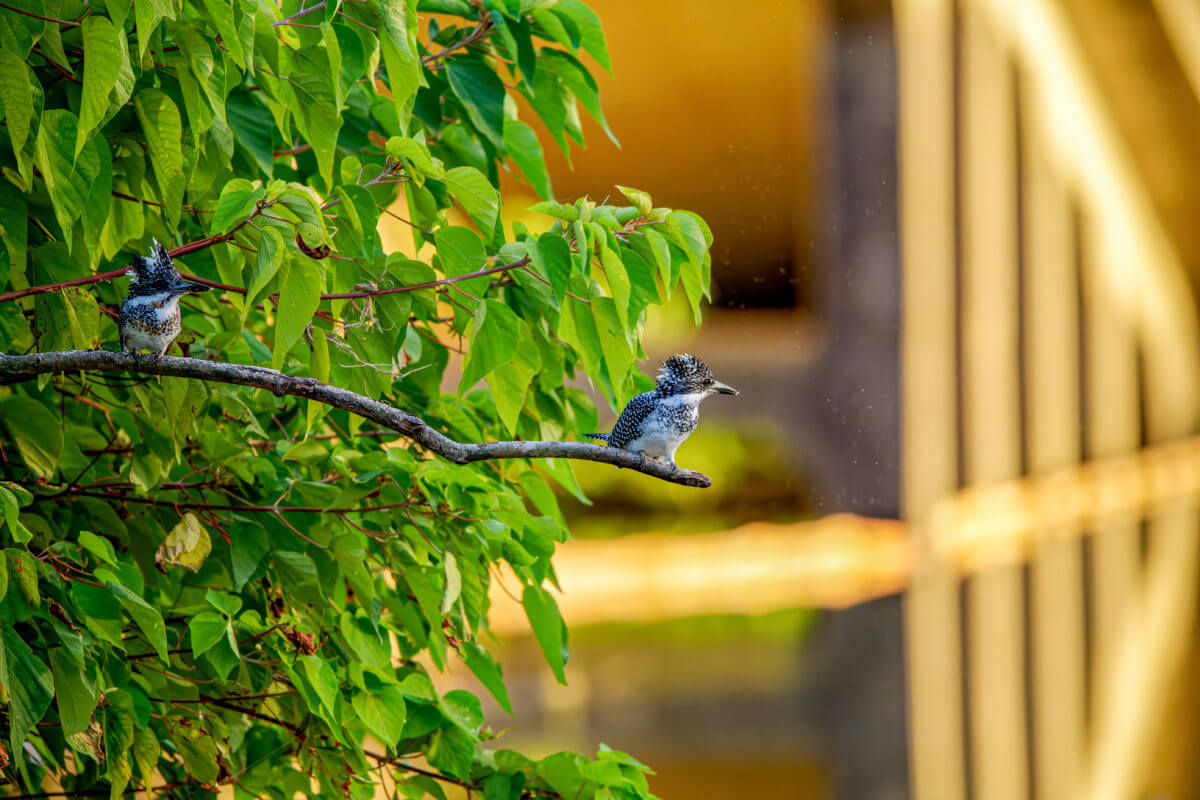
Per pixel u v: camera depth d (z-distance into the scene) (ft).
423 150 13.00
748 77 84.23
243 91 15.93
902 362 66.13
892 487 68.59
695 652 59.93
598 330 14.20
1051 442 86.33
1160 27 66.03
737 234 91.45
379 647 15.70
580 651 62.44
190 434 16.02
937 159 64.64
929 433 67.77
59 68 12.80
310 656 14.35
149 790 14.40
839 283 66.69
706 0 77.56
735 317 91.50
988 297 73.51
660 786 43.19
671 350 84.28
